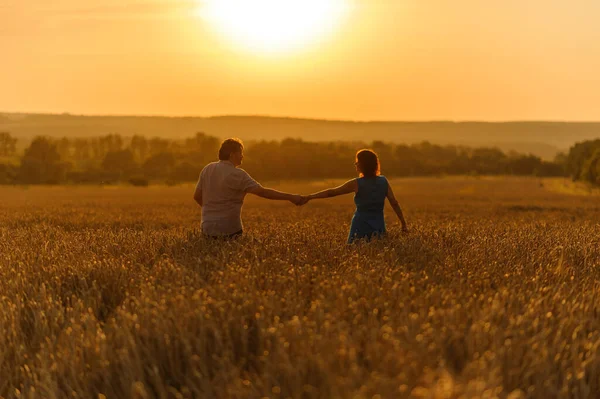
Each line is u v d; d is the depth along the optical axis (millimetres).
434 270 6348
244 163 192625
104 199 66625
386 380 3412
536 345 3990
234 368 3932
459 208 47500
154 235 9773
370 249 7594
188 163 178375
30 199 65500
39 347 4836
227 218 9531
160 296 5312
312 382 3773
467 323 4555
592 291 5500
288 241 8047
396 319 4578
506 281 6004
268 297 5074
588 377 4090
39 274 6445
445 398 3246
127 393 4066
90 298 5676
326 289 5355
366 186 9477
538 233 10820
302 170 194000
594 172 129125
